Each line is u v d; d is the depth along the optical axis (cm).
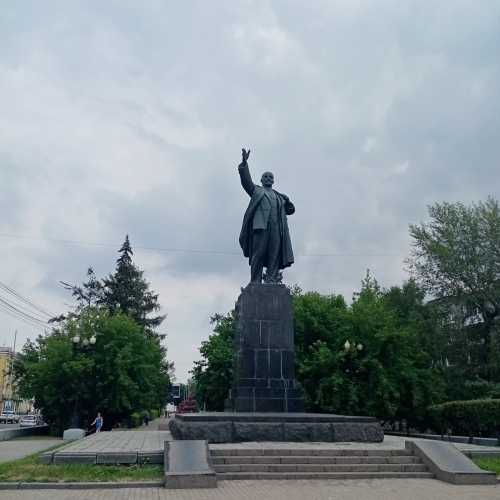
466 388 3534
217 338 3744
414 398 3116
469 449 1450
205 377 3747
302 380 3228
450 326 3678
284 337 1858
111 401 3653
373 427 1514
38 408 3822
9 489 1047
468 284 3616
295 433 1466
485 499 980
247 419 1457
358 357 3209
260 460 1245
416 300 4366
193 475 1077
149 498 948
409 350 3316
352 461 1277
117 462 1215
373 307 3338
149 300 6016
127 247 6034
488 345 3559
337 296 3781
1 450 2081
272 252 2006
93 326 3756
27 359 3894
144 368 3834
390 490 1066
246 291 1889
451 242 3644
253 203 2038
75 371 3509
